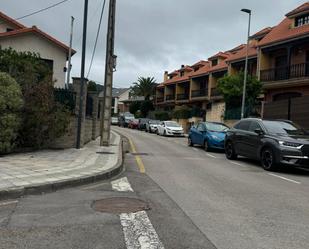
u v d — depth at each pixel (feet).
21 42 95.25
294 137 43.04
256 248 16.53
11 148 42.29
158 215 21.36
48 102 45.96
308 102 66.54
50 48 97.40
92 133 74.08
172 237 17.60
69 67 101.14
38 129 46.88
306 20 105.81
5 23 108.06
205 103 177.27
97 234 17.71
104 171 33.86
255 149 46.57
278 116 79.00
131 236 17.54
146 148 67.51
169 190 28.94
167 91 222.69
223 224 20.03
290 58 105.09
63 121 48.29
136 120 180.04
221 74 160.97
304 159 41.24
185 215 21.57
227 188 30.68
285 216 22.18
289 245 17.06
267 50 112.37
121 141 75.92
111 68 60.95
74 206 22.93
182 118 165.78
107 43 60.85
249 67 130.62
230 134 54.24
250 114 107.86
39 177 29.17
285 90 107.04
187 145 78.48
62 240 16.76
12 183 26.37
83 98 54.13
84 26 53.26
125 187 29.71
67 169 33.94
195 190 29.27
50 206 22.74
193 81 185.98
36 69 53.83
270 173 41.50
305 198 27.78
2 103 39.70
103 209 22.35
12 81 41.78
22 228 18.29
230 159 54.08
